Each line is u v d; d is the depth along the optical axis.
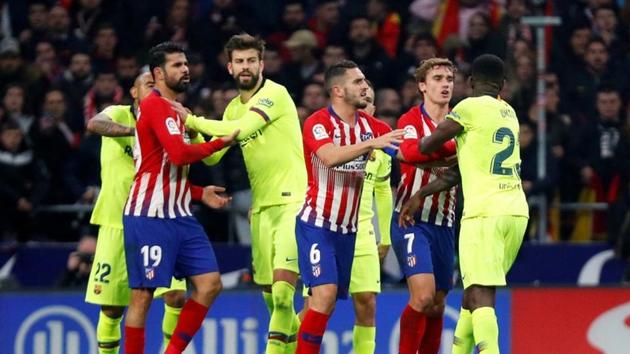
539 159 45.41
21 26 53.41
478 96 33.56
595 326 41.38
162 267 33.66
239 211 45.00
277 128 35.88
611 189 46.84
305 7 52.25
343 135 33.75
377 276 36.16
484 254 32.56
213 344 40.69
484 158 32.78
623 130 47.09
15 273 44.75
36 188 45.75
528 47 47.47
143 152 33.78
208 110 45.75
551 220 46.41
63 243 45.50
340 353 40.84
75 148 47.16
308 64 48.75
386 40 51.47
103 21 52.12
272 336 35.56
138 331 33.94
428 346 36.19
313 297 33.69
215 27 51.31
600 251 45.38
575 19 51.47
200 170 44.59
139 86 35.50
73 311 41.03
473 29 49.38
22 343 41.00
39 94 48.44
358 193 34.03
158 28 51.19
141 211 33.69
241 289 40.78
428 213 35.00
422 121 34.94
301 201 35.94
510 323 41.19
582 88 49.12
